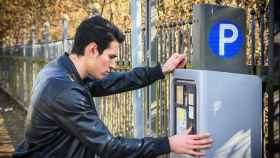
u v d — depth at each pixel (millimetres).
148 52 4258
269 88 2502
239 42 2711
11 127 10523
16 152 2467
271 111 2514
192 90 2533
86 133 2256
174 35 3857
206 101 2449
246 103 2516
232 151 2504
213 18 2654
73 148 2346
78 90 2275
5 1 17469
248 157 2547
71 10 12375
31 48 12727
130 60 4805
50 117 2287
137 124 4543
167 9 5031
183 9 4773
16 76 14375
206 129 2451
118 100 5535
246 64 2867
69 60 2398
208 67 2654
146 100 4508
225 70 2686
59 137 2334
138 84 2936
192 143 2312
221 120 2479
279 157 2279
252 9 3055
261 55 2846
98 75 2404
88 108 2277
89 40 2359
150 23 4242
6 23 18203
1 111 13188
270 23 2328
